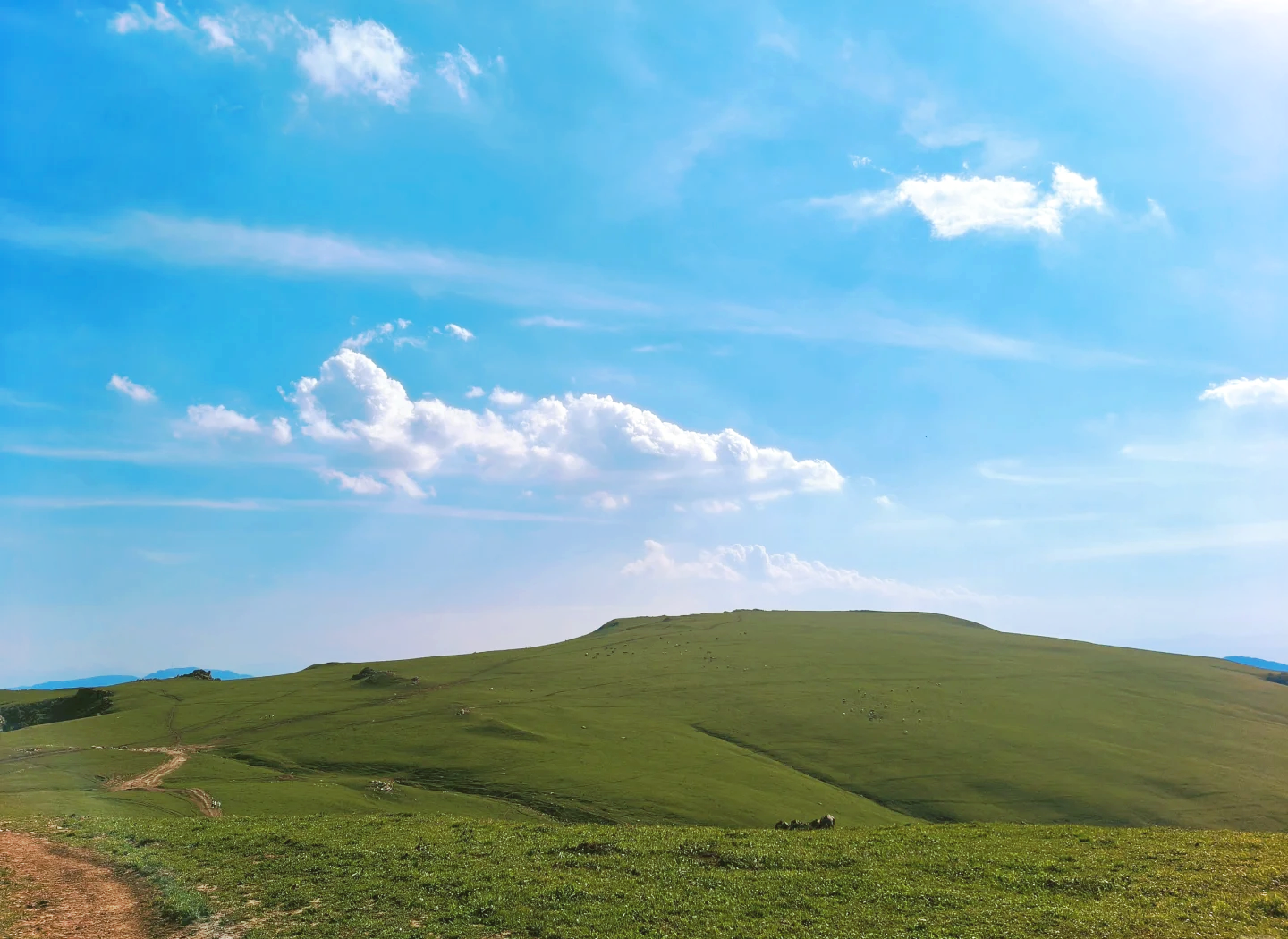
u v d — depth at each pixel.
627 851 42.22
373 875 38.16
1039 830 47.44
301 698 160.88
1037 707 144.50
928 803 101.56
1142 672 173.38
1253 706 147.75
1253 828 92.56
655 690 160.75
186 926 33.00
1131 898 32.81
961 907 32.22
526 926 31.02
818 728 132.62
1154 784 106.38
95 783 94.56
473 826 51.25
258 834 47.97
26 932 32.47
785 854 41.16
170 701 159.12
